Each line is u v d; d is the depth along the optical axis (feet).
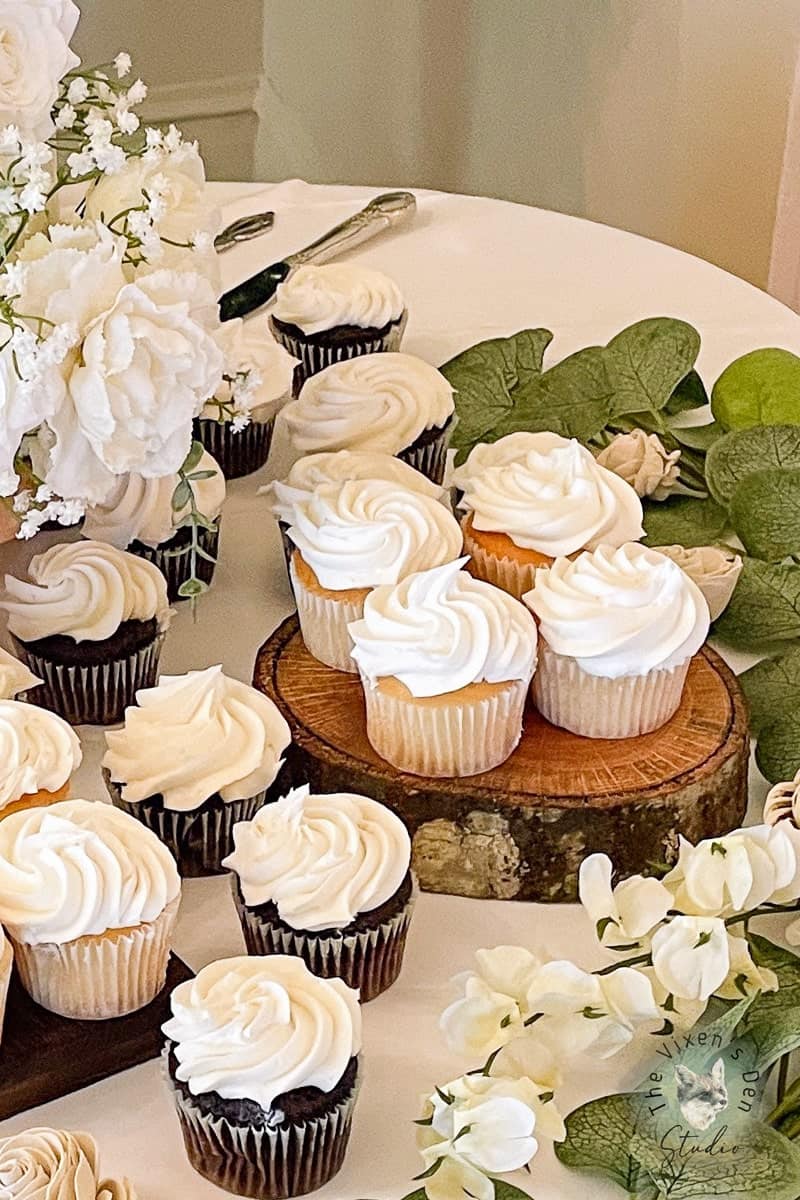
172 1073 3.04
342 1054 3.02
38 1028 3.16
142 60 6.19
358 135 6.72
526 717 3.54
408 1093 3.14
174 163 3.48
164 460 3.27
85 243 3.26
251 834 3.25
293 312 4.37
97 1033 3.16
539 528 3.59
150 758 3.38
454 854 3.41
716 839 3.25
